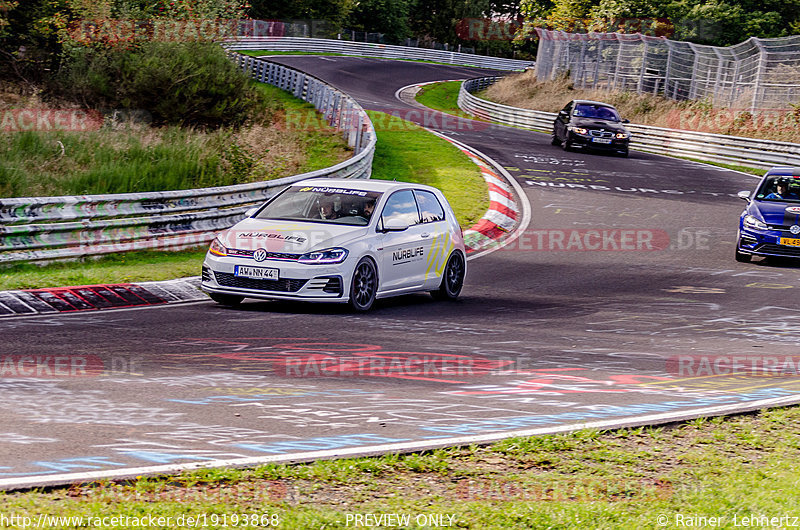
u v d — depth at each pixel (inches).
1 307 1432.1
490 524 600.4
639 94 6914.4
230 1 4940.9
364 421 864.9
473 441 797.9
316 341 1279.5
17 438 762.2
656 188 3833.7
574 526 600.4
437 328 1446.9
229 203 2319.1
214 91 4237.2
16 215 1812.3
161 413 864.9
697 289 2022.6
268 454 741.3
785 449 826.2
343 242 1565.0
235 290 1552.7
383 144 4439.0
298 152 3843.5
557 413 927.0
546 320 1583.4
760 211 2415.1
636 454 789.9
